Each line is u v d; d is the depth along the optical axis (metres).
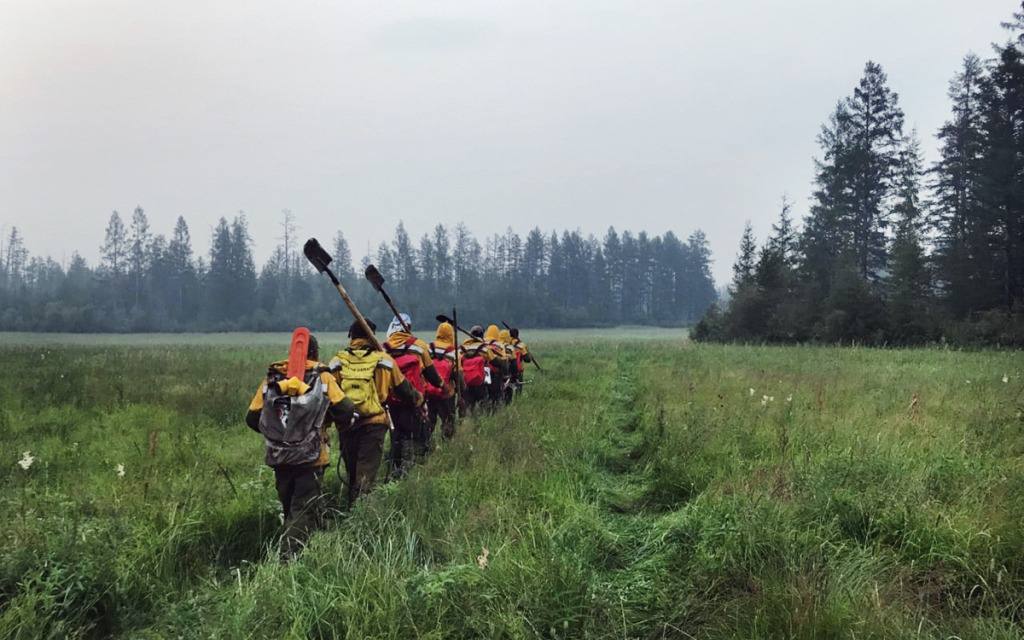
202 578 3.78
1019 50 37.94
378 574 3.42
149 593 3.54
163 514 4.48
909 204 50.72
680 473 5.85
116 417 8.90
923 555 3.71
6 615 2.93
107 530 3.91
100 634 3.27
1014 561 3.51
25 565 3.35
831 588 3.22
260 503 4.95
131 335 82.69
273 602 3.11
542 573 3.46
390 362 5.39
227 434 8.15
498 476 5.54
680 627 3.20
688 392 10.75
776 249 48.97
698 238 147.50
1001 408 7.89
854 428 6.84
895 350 26.39
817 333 37.78
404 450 6.27
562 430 7.63
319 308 104.50
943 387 10.58
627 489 5.89
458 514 4.54
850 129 53.81
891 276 39.72
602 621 3.24
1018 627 2.97
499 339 11.77
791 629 2.93
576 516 4.44
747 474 5.42
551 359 22.95
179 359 20.25
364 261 121.31
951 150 47.28
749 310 44.03
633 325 133.12
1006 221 36.81
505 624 3.08
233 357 22.06
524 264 135.25
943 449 5.75
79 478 5.83
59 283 128.88
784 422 7.19
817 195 54.47
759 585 3.36
